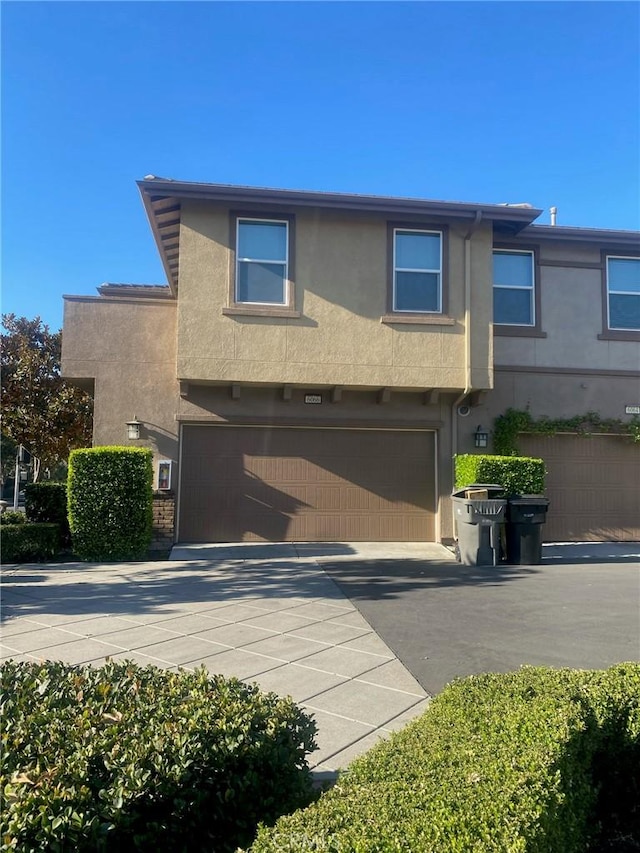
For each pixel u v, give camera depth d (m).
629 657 5.91
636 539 13.84
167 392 12.56
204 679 3.31
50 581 9.32
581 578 9.75
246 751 2.70
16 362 17.00
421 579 9.61
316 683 5.27
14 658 5.71
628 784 3.40
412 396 13.13
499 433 13.27
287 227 12.31
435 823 2.11
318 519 12.86
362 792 2.35
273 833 2.14
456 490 12.16
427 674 5.50
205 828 2.58
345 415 12.92
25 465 29.45
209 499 12.61
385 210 12.25
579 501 13.79
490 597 8.36
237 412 12.62
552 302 14.01
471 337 12.55
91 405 17.05
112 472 11.20
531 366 13.72
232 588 8.88
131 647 6.11
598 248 14.30
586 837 3.07
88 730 2.63
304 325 12.18
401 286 12.60
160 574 9.90
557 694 3.34
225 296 11.97
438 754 2.69
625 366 14.08
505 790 2.34
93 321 12.57
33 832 2.06
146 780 2.37
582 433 13.69
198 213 12.02
